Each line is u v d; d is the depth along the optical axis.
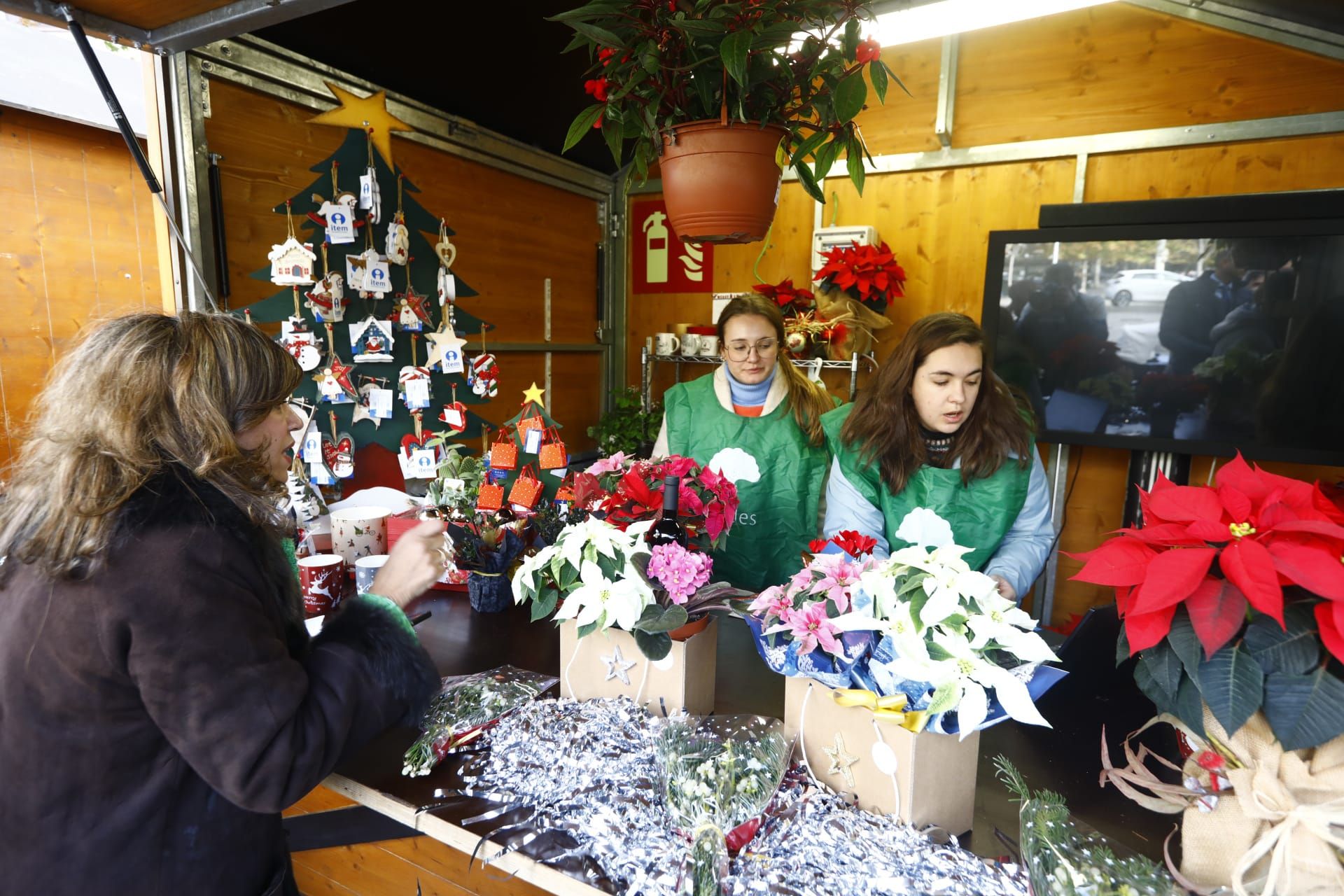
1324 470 2.58
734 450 1.94
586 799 0.81
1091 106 2.79
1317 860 0.60
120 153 2.35
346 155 2.31
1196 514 0.68
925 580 0.76
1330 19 2.35
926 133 3.09
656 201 3.75
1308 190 2.46
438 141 2.74
